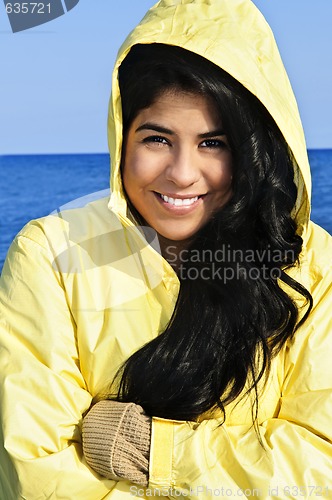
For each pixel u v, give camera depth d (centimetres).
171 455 201
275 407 224
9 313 218
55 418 207
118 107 207
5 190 3394
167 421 206
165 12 213
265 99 202
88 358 219
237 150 210
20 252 223
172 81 202
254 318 217
